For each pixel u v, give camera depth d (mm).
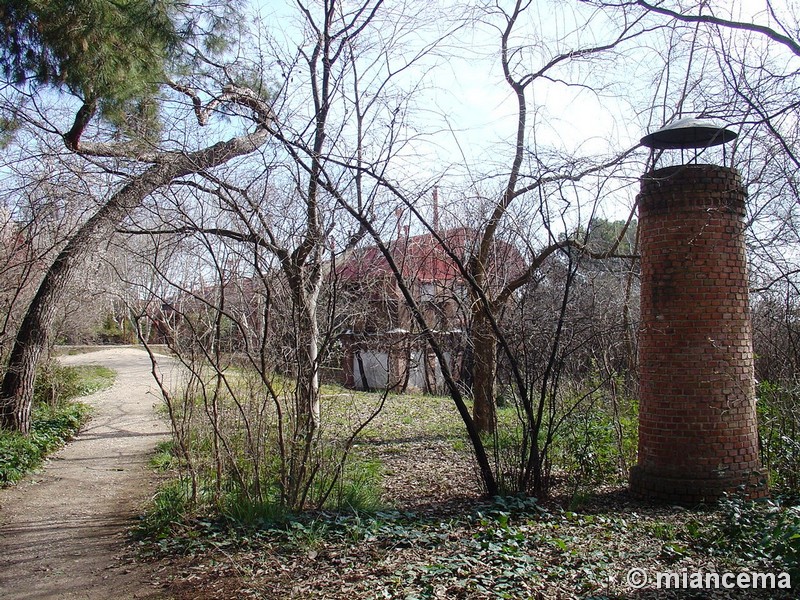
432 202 8453
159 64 9578
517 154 8414
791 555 5066
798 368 9422
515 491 8078
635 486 8266
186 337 8336
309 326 7320
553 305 9055
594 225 8477
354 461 10289
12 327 13438
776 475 8570
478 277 10516
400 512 7422
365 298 8742
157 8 9414
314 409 7289
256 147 7254
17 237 11625
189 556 6109
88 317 23500
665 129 7543
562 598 4758
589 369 10695
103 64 9203
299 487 7121
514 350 8812
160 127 9352
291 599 4934
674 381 7969
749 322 8203
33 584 5609
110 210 7824
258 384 8094
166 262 7184
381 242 7293
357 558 5727
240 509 6895
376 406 19359
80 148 10039
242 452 7812
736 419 7863
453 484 9297
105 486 9539
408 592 4820
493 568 5281
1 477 9523
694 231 7953
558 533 6449
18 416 12188
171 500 7434
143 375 26766
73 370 19203
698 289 7934
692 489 7746
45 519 7727
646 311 8312
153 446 13000
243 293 7691
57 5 8977
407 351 10031
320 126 7250
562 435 9461
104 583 5582
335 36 7973
